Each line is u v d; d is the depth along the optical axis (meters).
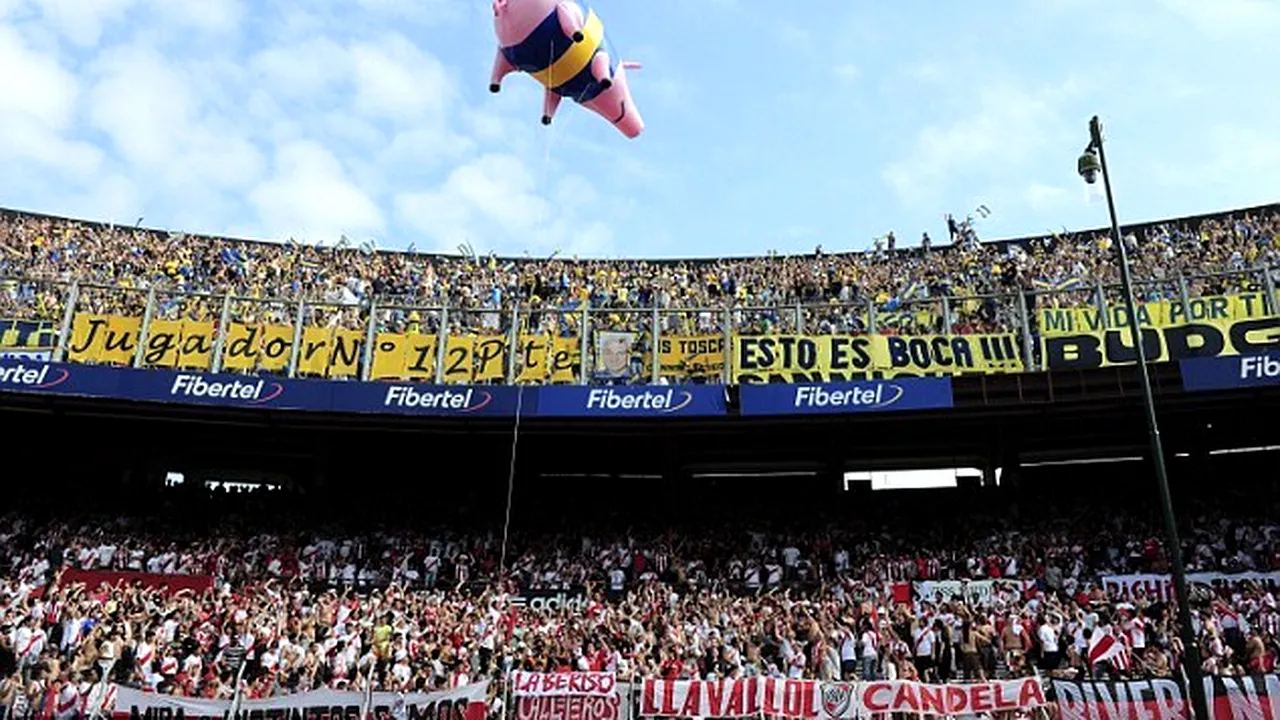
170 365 26.52
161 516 28.86
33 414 27.48
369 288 36.78
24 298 28.36
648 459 31.91
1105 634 18.89
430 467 33.12
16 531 27.03
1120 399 24.11
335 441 30.77
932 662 20.12
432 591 25.59
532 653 21.12
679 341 26.89
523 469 33.16
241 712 17.94
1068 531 26.09
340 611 22.69
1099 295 24.98
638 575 25.98
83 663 19.89
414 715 17.81
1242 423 27.11
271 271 37.88
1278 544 23.48
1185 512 26.25
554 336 27.23
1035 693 16.28
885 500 29.33
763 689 17.28
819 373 26.03
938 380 24.84
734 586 25.58
